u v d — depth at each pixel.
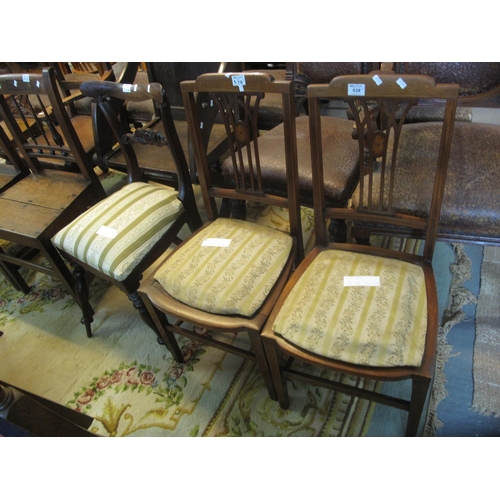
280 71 1.93
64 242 1.37
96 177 1.65
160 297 1.14
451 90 0.81
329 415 1.22
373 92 0.87
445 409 1.17
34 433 0.71
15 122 1.63
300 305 1.00
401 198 1.15
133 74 1.88
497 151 1.19
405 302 0.96
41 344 1.60
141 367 1.46
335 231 1.29
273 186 1.43
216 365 1.43
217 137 1.82
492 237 1.11
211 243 1.24
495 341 1.31
